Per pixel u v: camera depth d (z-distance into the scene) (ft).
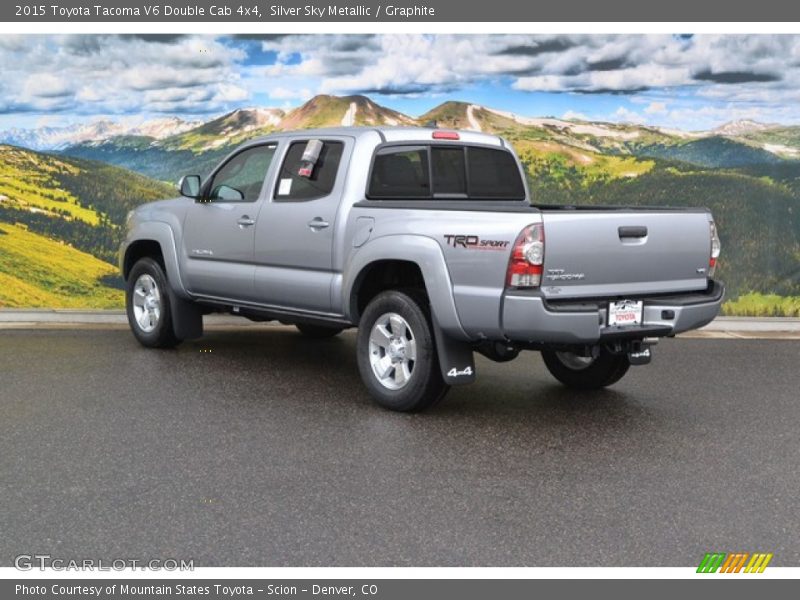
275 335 33.76
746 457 19.43
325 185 24.40
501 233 19.99
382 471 18.17
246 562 14.12
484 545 14.76
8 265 39.40
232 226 26.78
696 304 21.44
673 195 40.55
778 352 31.27
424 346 21.80
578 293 20.29
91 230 40.45
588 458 19.19
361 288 23.82
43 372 26.50
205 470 18.12
